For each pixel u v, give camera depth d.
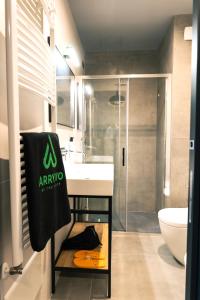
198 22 0.81
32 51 1.02
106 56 3.50
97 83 2.91
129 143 3.49
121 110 2.94
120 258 2.13
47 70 1.27
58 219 1.15
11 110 0.77
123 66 3.49
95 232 2.01
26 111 1.18
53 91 1.42
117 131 2.97
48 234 1.01
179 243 1.91
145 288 1.72
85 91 2.93
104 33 2.93
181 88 2.58
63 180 1.22
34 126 1.30
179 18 2.51
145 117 3.45
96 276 1.86
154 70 3.46
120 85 2.90
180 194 2.66
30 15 1.08
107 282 1.78
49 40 1.44
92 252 1.80
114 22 2.65
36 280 1.26
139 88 3.44
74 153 2.48
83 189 1.49
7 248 0.93
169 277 1.85
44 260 1.46
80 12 2.43
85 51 3.50
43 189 0.99
